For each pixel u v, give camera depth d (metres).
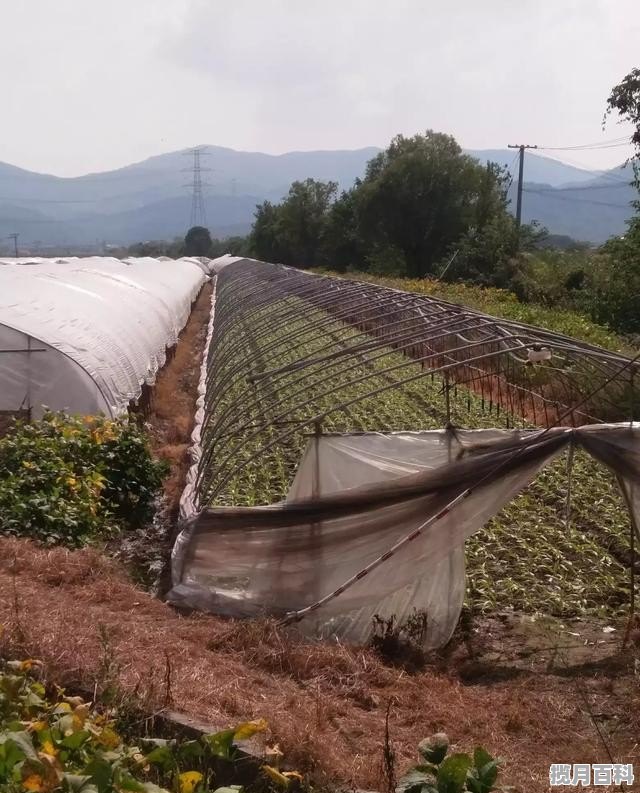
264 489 14.25
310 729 6.52
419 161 57.69
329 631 9.77
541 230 54.66
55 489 11.48
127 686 6.86
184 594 9.84
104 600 9.47
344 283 22.92
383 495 9.62
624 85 27.77
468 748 6.88
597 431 9.51
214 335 25.25
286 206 81.31
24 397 15.37
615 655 8.91
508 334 12.93
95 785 4.36
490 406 19.52
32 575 9.78
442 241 58.50
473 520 9.52
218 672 7.69
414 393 21.66
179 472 15.46
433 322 13.56
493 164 60.00
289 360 25.33
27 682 6.26
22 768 4.23
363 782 6.00
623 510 13.28
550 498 13.88
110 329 19.34
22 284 20.14
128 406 17.34
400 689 8.05
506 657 9.09
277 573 9.90
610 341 24.97
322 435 10.34
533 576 10.92
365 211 59.88
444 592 9.82
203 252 128.38
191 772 4.83
